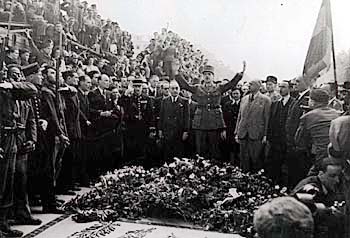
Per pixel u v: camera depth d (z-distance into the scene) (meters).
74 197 9.52
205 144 10.38
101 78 10.35
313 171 5.50
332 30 8.20
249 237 7.17
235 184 8.94
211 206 8.37
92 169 10.32
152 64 10.81
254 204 8.02
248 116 9.56
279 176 8.73
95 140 10.24
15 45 8.00
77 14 9.91
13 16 8.07
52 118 8.61
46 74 8.76
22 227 7.68
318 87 7.54
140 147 10.69
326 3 8.23
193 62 10.46
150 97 10.73
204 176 9.27
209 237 7.30
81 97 9.95
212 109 10.27
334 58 8.12
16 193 7.80
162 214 8.29
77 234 7.34
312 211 3.39
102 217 8.12
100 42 10.56
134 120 10.67
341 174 4.86
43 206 8.57
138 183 9.46
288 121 8.60
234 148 9.94
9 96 7.21
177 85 10.63
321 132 7.04
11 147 7.24
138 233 7.43
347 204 4.21
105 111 10.39
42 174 8.52
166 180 9.24
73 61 9.74
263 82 9.37
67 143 8.91
